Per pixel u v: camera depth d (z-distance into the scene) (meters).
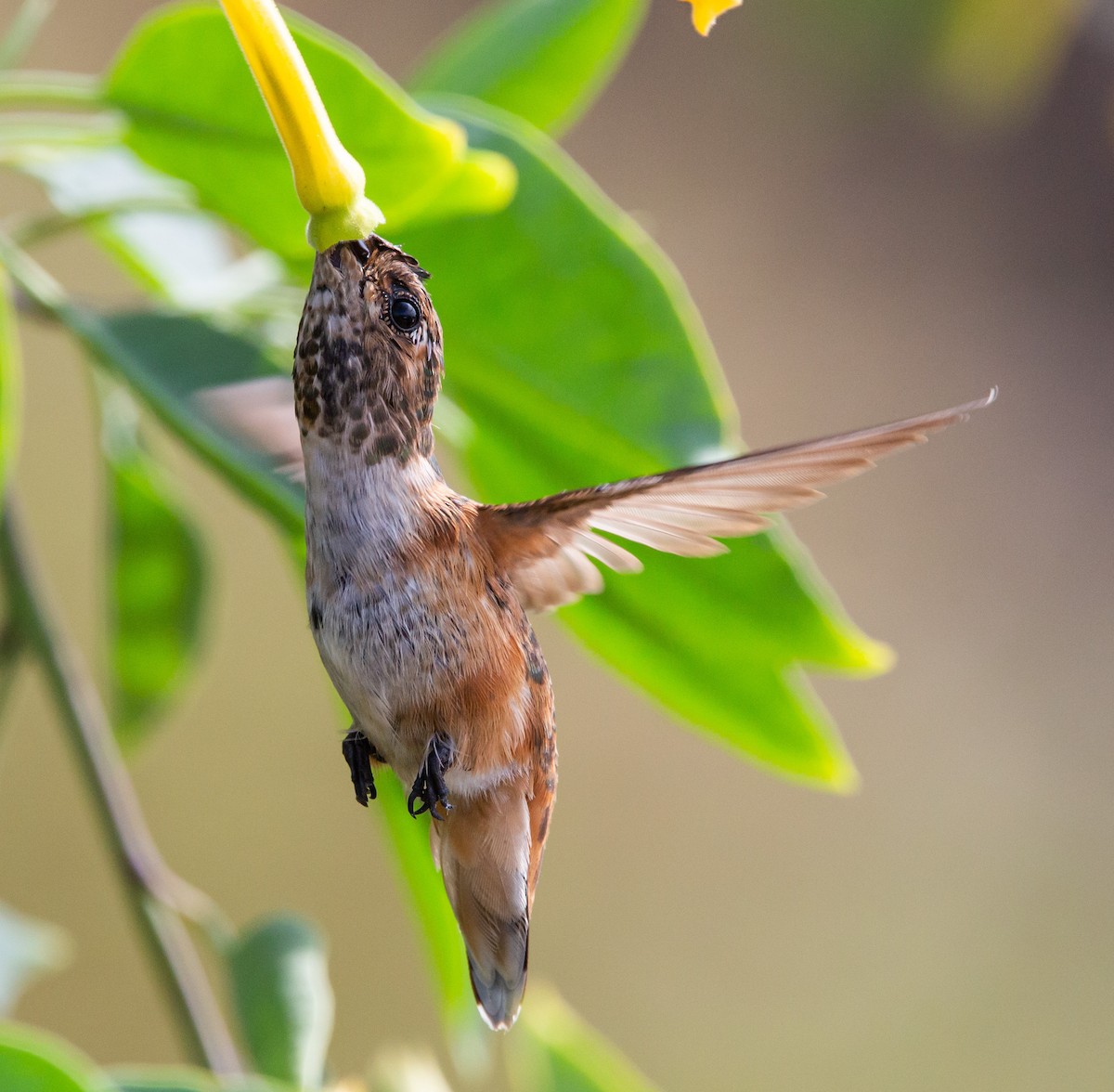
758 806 4.11
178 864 3.46
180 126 2.06
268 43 2.01
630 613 2.09
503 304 2.07
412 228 2.07
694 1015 3.93
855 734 4.18
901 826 4.15
